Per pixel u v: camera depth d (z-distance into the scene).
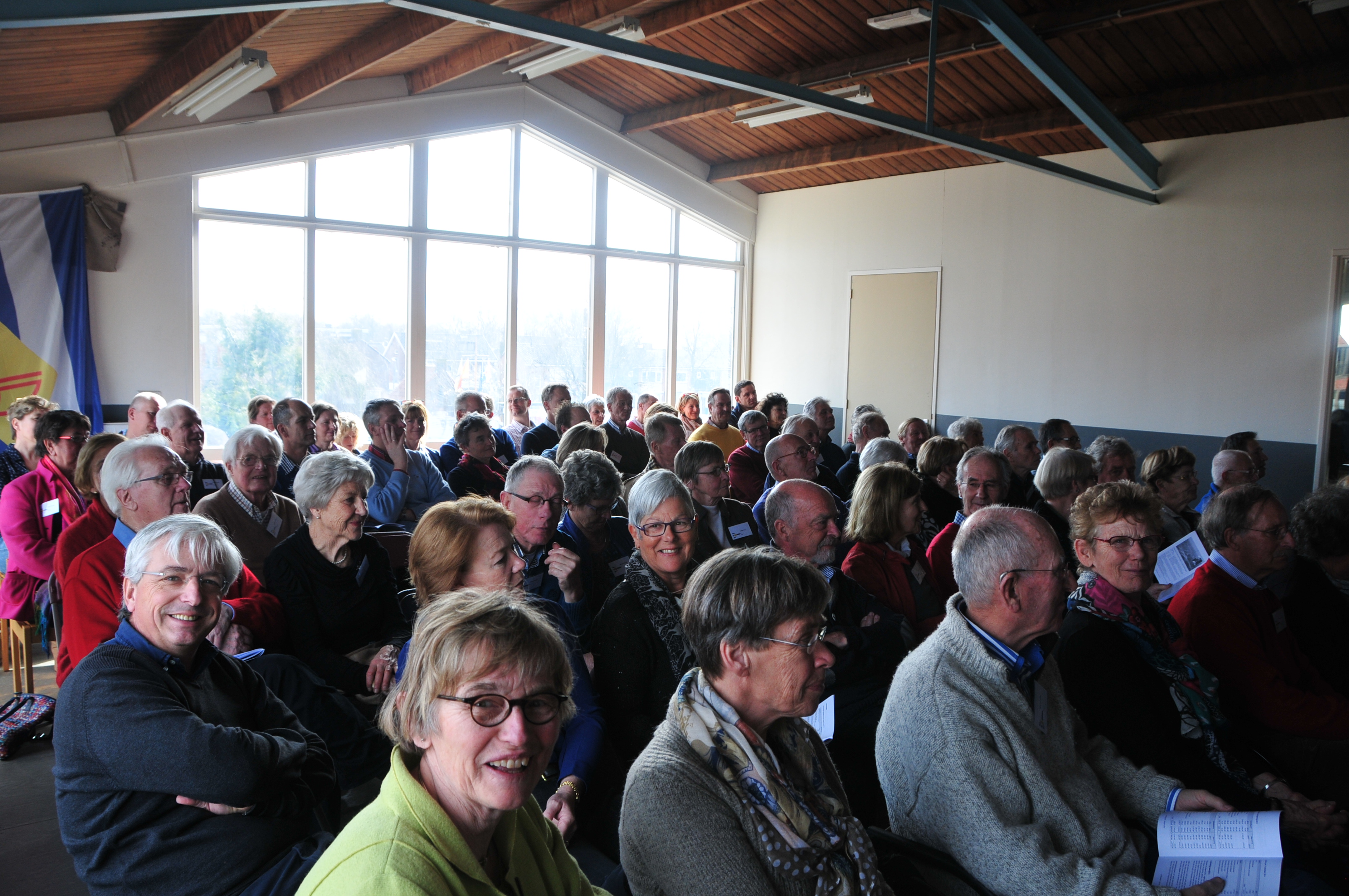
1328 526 2.84
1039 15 6.25
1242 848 1.68
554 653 1.12
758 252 11.44
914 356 9.84
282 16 5.17
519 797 1.08
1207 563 2.59
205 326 8.12
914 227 9.77
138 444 2.51
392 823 1.03
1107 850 1.69
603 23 7.21
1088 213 8.43
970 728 1.63
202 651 1.82
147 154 7.52
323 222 8.64
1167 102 7.02
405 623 2.78
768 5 7.32
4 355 6.98
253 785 1.63
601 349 10.49
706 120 9.76
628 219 10.59
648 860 1.30
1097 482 3.85
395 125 8.82
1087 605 2.15
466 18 3.87
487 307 9.73
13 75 5.55
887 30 7.20
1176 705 2.07
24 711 3.11
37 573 3.68
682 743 1.35
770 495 2.80
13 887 2.27
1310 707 2.31
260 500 3.31
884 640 2.53
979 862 1.58
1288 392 7.36
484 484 5.17
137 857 1.58
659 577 2.32
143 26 5.40
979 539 1.76
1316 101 6.84
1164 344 8.01
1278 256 7.35
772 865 1.28
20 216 6.95
